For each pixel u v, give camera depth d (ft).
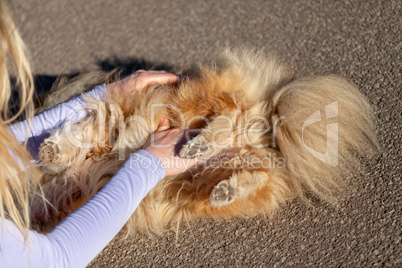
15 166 4.14
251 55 5.53
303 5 6.28
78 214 4.33
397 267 4.70
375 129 5.27
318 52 5.89
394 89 5.47
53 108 5.20
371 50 5.77
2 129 4.05
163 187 5.17
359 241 4.84
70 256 4.22
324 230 4.94
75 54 6.43
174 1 6.67
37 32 6.71
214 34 6.27
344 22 6.04
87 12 6.78
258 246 4.96
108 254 5.09
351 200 5.01
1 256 4.06
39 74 6.34
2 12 3.89
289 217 5.05
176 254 5.03
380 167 5.10
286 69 5.55
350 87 5.21
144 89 5.38
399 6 6.00
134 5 6.74
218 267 4.92
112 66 6.24
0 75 3.97
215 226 5.11
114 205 4.40
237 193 4.85
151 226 5.15
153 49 6.29
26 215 4.21
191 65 5.73
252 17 6.32
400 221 4.86
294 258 4.86
